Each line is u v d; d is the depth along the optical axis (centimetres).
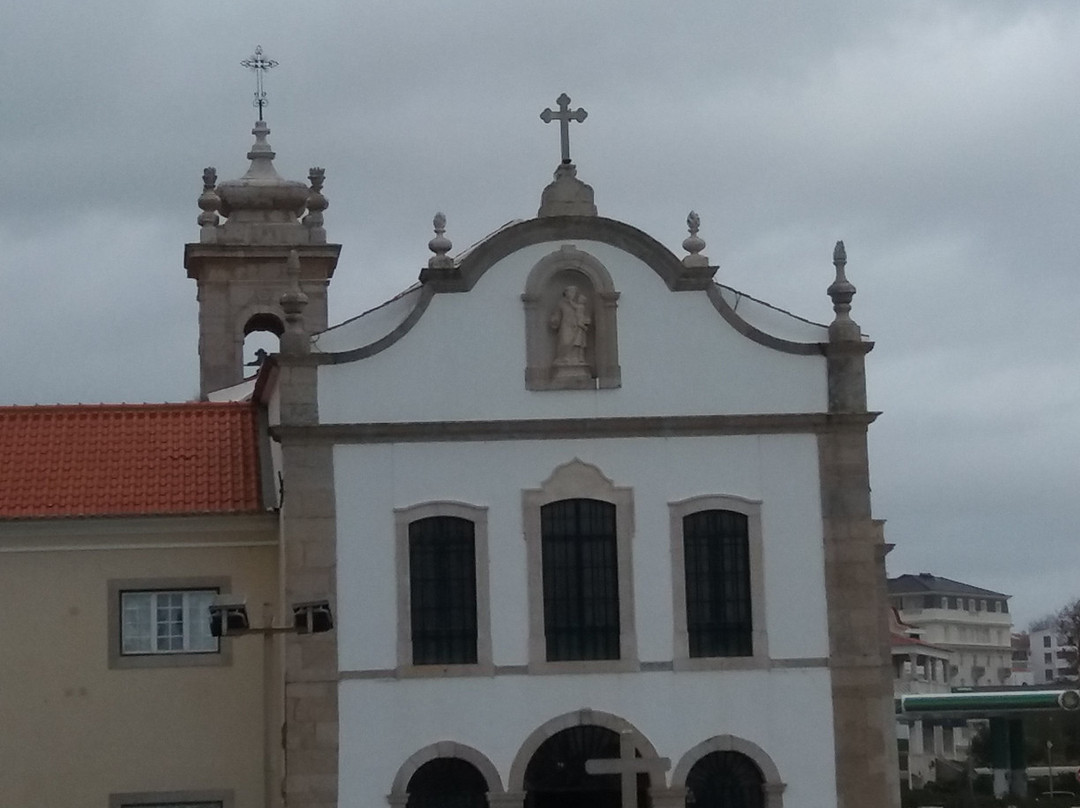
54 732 3781
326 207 5038
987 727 9194
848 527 3697
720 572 3675
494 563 3619
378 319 3706
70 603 3816
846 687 3656
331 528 3591
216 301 4922
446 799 3566
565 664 3600
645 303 3719
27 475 3900
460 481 3634
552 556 3644
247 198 5003
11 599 3803
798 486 3703
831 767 3634
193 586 3844
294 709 3541
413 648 3588
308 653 3556
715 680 3628
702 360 3716
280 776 3772
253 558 3866
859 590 3684
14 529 3794
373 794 3534
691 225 3791
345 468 3616
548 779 3588
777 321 3800
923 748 9762
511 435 3653
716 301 3728
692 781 3616
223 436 4053
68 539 3822
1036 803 6938
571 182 3744
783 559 3681
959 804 7006
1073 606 14788
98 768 3781
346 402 3628
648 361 3703
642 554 3653
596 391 3684
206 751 3806
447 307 3678
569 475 3659
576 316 3706
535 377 3675
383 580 3594
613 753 3603
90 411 4094
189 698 3822
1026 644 18750
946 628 15838
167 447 4006
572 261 3706
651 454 3684
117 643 3819
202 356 4903
